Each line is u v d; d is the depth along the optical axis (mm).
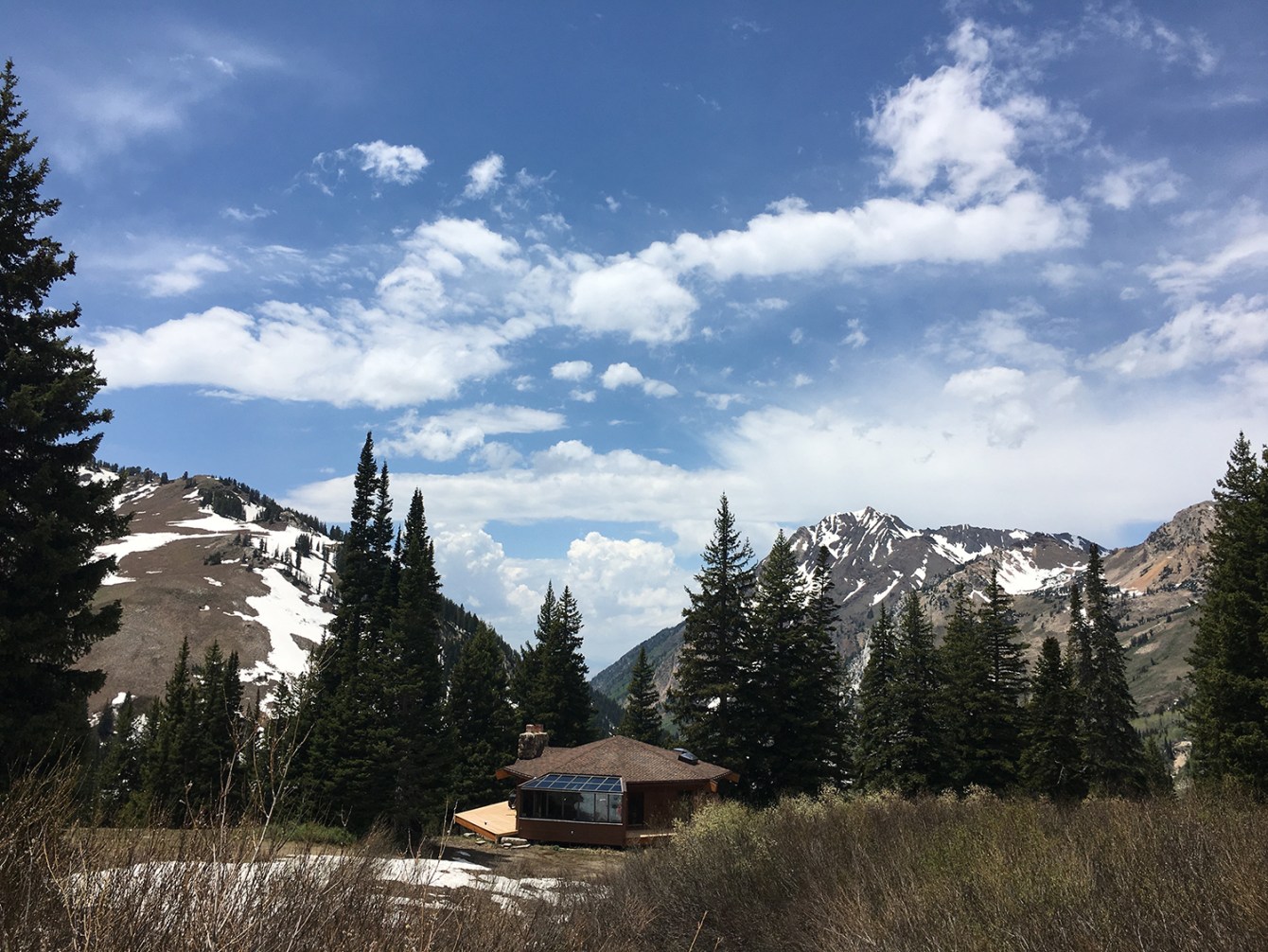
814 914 12094
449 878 10703
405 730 41062
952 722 44500
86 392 19375
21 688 18031
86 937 3654
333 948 4625
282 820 5117
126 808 5031
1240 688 26922
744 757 43125
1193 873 9156
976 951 8430
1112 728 45375
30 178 19906
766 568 46531
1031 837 12164
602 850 31672
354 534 56344
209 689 42719
